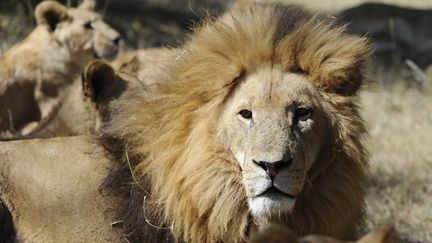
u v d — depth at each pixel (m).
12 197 10.31
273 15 9.61
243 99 9.10
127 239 9.97
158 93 9.74
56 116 13.73
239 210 9.28
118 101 11.94
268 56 9.31
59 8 18.69
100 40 18.64
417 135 18.22
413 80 23.25
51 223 10.16
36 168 10.37
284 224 9.28
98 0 26.98
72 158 10.38
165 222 9.68
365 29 27.72
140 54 15.20
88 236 10.05
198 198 9.32
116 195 10.09
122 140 10.16
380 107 20.48
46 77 18.03
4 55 18.95
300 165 8.88
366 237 6.48
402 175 15.89
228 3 28.83
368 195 14.74
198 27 10.02
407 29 27.55
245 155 8.91
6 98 17.67
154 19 27.09
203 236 9.52
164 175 9.54
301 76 9.34
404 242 12.41
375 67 23.06
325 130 9.30
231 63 9.30
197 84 9.38
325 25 9.66
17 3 24.75
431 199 14.62
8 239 10.27
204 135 9.30
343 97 9.45
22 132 16.78
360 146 9.62
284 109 9.02
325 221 9.47
